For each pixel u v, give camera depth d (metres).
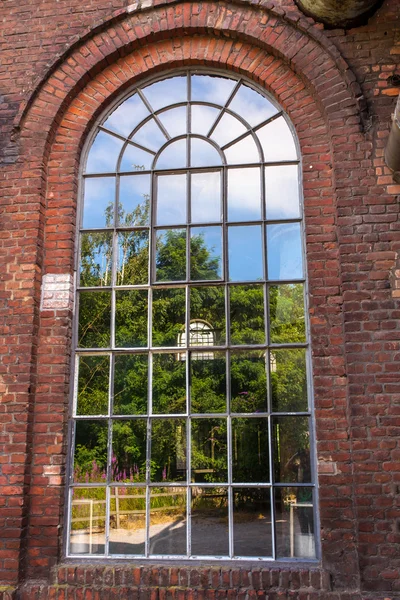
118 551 3.82
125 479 3.94
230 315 4.11
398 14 4.19
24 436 3.86
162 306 4.21
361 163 3.96
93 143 4.55
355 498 3.50
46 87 4.47
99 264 4.33
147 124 4.54
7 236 4.23
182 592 3.52
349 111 4.04
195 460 3.91
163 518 3.84
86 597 3.60
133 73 4.54
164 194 4.40
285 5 4.29
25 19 4.64
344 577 3.46
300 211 4.18
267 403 3.92
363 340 3.69
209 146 4.43
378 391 3.61
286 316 4.03
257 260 4.16
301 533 3.67
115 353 4.16
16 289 4.12
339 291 3.87
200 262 4.24
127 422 4.04
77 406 4.08
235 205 4.29
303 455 3.78
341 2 3.94
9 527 3.72
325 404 3.71
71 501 3.93
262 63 4.38
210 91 4.52
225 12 4.38
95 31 4.48
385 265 3.79
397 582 3.35
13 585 3.62
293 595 3.44
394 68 4.10
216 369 4.04
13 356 4.00
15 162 4.36
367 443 3.55
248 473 3.83
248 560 3.67
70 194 4.36
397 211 3.86
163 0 4.43
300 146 4.19
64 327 4.12
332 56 4.12
